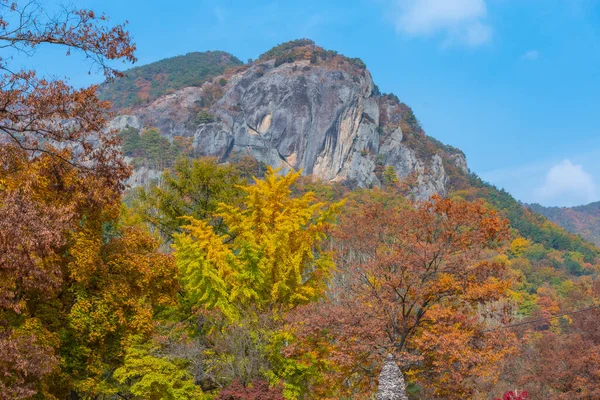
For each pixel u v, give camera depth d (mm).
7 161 17422
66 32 15898
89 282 23609
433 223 26984
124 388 25281
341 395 27609
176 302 26766
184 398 22969
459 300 26938
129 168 19344
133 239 25875
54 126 17484
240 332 23938
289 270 28109
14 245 14812
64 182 19719
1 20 15336
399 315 27344
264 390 21297
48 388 21234
